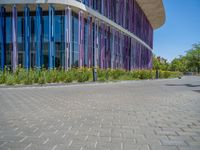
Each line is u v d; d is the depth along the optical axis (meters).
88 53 25.38
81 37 23.62
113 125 4.86
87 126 4.75
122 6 33.91
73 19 24.16
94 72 19.77
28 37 22.44
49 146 3.48
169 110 6.71
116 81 21.66
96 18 26.36
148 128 4.62
